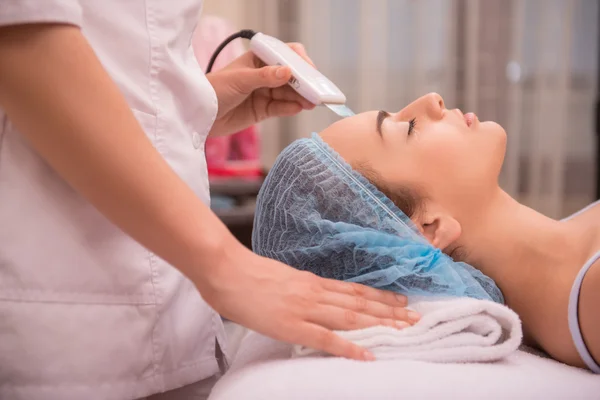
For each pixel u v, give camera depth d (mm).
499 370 749
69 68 642
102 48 812
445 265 851
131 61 833
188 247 670
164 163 680
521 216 965
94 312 775
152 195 656
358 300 772
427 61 2783
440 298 827
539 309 908
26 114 646
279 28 2656
